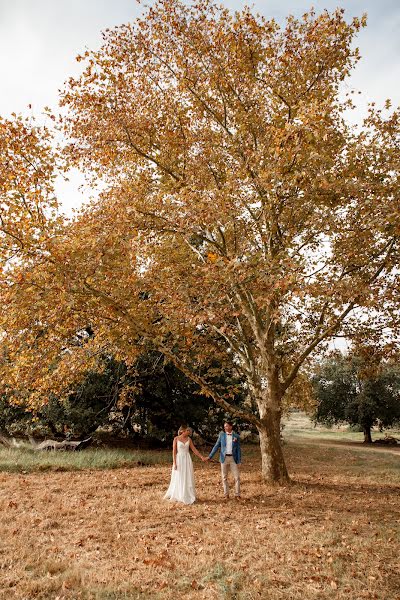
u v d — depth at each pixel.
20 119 9.59
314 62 11.23
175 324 10.48
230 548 6.53
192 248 12.71
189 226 10.29
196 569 5.73
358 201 10.01
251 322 12.86
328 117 10.53
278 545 6.63
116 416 22.20
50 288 9.09
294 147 9.45
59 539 6.96
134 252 10.70
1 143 9.45
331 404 35.03
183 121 12.57
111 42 11.61
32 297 9.05
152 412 22.14
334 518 8.27
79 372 12.78
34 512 8.57
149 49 11.87
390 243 11.08
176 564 5.92
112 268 9.91
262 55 11.41
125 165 13.27
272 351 12.72
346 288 8.73
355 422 34.25
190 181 11.88
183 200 10.27
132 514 8.57
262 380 15.04
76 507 9.07
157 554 6.28
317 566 5.79
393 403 32.41
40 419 20.55
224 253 12.23
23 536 7.02
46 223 9.69
